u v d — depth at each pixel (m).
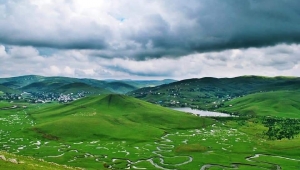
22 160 90.50
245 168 175.12
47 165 97.62
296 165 183.00
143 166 178.38
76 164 179.00
